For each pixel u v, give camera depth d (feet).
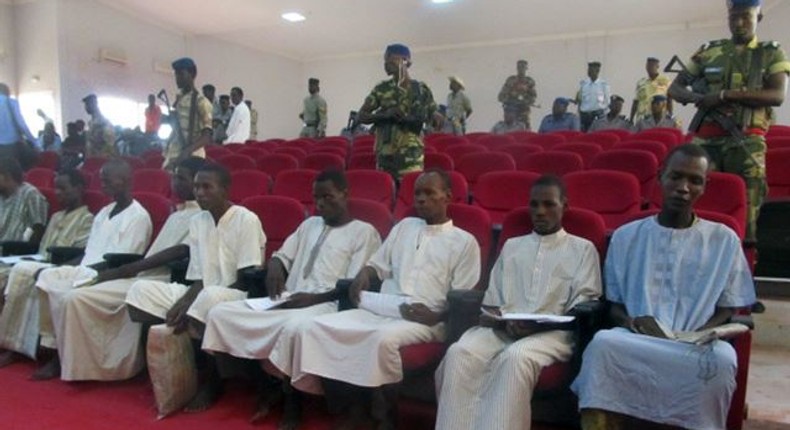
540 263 7.74
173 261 10.05
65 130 32.48
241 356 8.11
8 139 20.86
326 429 7.85
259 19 38.32
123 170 10.89
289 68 49.52
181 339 8.50
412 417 8.18
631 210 10.66
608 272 7.36
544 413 7.89
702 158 6.83
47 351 10.82
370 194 13.01
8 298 10.36
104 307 9.34
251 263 9.32
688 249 6.95
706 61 9.52
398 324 7.43
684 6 34.01
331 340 7.40
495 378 6.57
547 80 41.06
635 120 26.73
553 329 7.15
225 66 43.70
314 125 31.24
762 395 7.50
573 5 34.35
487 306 7.63
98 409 8.45
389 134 13.50
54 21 32.12
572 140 18.22
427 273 8.29
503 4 34.58
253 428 7.93
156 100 38.22
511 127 30.25
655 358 6.02
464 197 12.12
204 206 9.46
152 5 35.50
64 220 12.00
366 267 8.70
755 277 10.64
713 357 5.81
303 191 13.99
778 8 29.73
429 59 44.96
